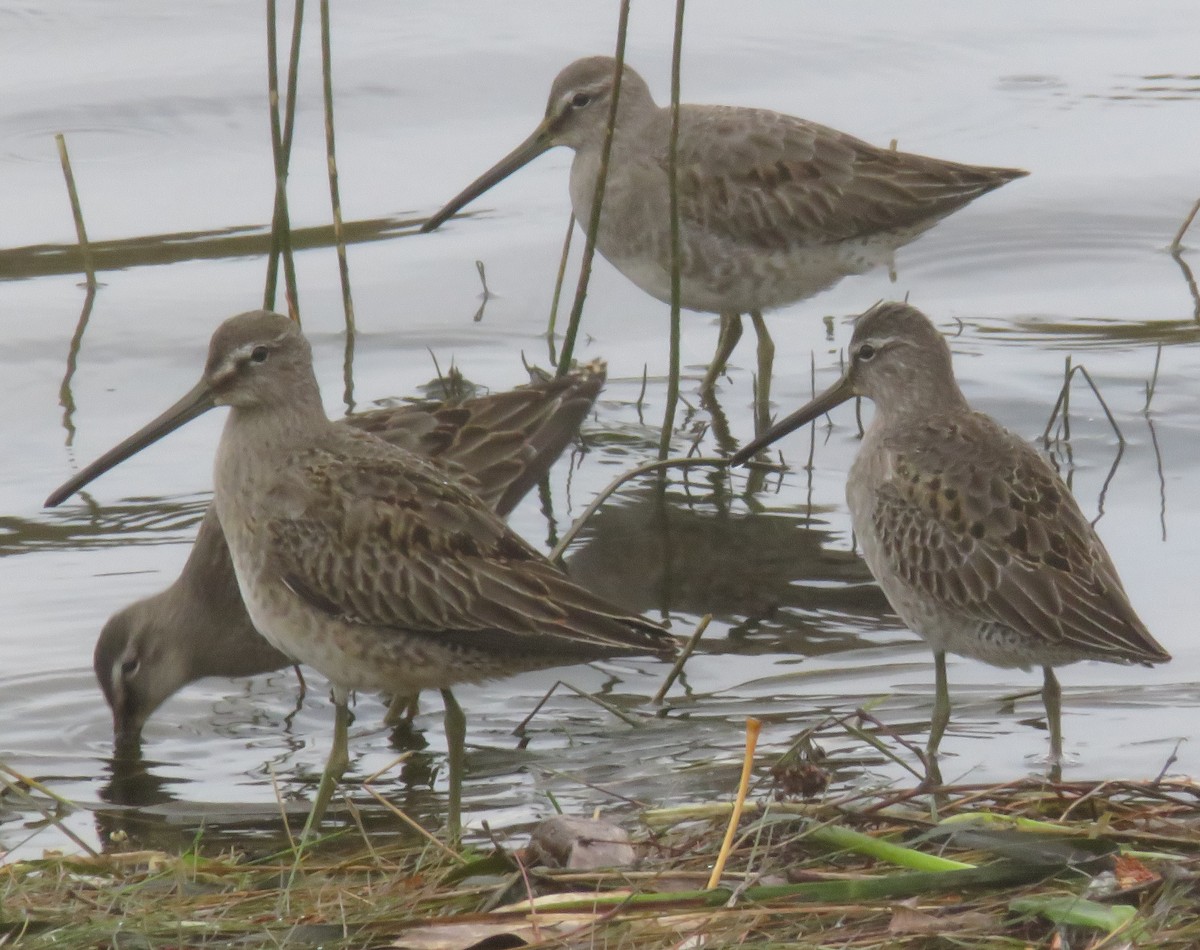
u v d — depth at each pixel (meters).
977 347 16.48
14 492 14.16
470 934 8.25
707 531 13.81
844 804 9.52
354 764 11.12
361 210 18.67
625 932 8.23
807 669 11.96
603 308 17.72
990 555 10.94
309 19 22.00
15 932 8.46
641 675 12.08
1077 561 10.85
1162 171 19.53
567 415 12.93
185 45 21.20
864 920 8.31
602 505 14.20
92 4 21.97
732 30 22.30
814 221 16.39
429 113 20.33
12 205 18.52
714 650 12.22
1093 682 11.82
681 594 12.87
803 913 8.31
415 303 17.38
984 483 11.12
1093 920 8.02
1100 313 17.17
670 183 14.57
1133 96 21.08
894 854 8.77
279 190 14.93
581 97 16.73
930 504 11.20
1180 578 12.73
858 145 16.73
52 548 13.45
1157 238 18.50
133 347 16.33
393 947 8.21
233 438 11.20
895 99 20.92
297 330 11.24
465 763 10.99
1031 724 11.20
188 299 17.14
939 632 11.26
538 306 17.53
